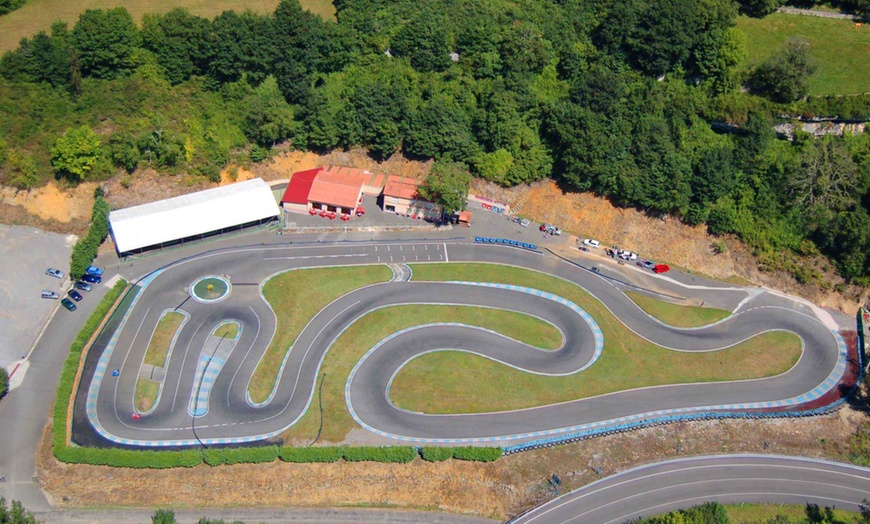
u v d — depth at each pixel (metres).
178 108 199.00
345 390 159.75
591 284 188.00
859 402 168.25
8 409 149.88
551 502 146.12
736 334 180.25
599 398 163.62
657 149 197.50
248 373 161.00
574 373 167.62
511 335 174.00
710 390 167.75
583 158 195.75
